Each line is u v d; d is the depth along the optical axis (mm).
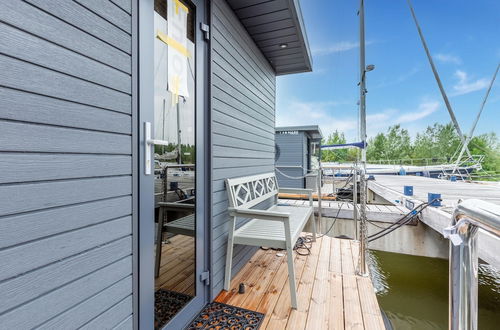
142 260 1154
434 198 3684
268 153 3320
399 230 3986
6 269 672
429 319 2889
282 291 1942
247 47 2580
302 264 2463
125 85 1064
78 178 867
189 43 1655
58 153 804
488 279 3691
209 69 1821
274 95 3611
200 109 1729
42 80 758
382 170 15312
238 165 2330
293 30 2576
